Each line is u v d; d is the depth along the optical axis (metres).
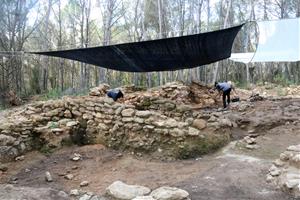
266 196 4.86
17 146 7.16
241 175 5.75
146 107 10.27
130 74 35.88
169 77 32.09
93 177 6.13
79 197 5.10
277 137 8.20
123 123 7.67
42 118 8.09
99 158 7.07
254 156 6.84
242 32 23.52
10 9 24.61
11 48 24.09
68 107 8.52
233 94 17.14
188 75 31.33
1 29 24.80
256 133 8.70
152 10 34.00
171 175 6.02
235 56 16.36
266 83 28.98
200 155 7.08
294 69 34.12
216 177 5.73
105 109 8.02
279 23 8.14
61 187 5.71
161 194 4.49
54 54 10.00
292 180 4.95
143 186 5.33
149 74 28.94
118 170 6.42
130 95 13.62
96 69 35.00
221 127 7.90
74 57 10.23
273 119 9.41
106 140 7.81
